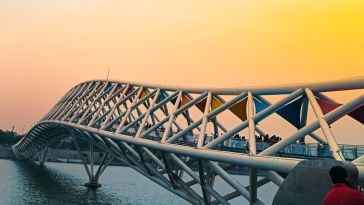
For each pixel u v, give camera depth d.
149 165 35.72
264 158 18.64
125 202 57.31
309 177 7.52
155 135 37.72
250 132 21.64
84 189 70.81
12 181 78.81
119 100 47.53
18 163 150.38
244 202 71.19
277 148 19.08
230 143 26.09
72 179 94.75
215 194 25.91
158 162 32.28
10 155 188.88
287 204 7.99
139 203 57.53
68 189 69.31
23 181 80.50
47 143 107.81
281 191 8.19
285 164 17.22
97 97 56.62
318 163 7.42
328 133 16.89
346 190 5.61
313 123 18.36
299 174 7.75
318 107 19.31
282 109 24.12
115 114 50.59
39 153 143.25
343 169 5.92
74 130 57.91
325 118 17.92
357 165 13.53
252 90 26.31
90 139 51.59
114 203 55.06
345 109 17.44
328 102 21.03
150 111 36.78
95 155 181.88
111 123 42.16
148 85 45.50
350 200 5.49
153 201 62.09
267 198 85.81
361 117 19.28
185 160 32.50
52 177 96.56
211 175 27.34
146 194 72.62
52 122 69.94
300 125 23.97
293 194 7.87
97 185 75.50
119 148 41.00
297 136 18.61
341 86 19.72
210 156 22.89
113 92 54.75
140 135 33.62
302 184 7.67
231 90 29.05
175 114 32.50
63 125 62.25
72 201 54.19
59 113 75.44
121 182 98.62
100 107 50.31
